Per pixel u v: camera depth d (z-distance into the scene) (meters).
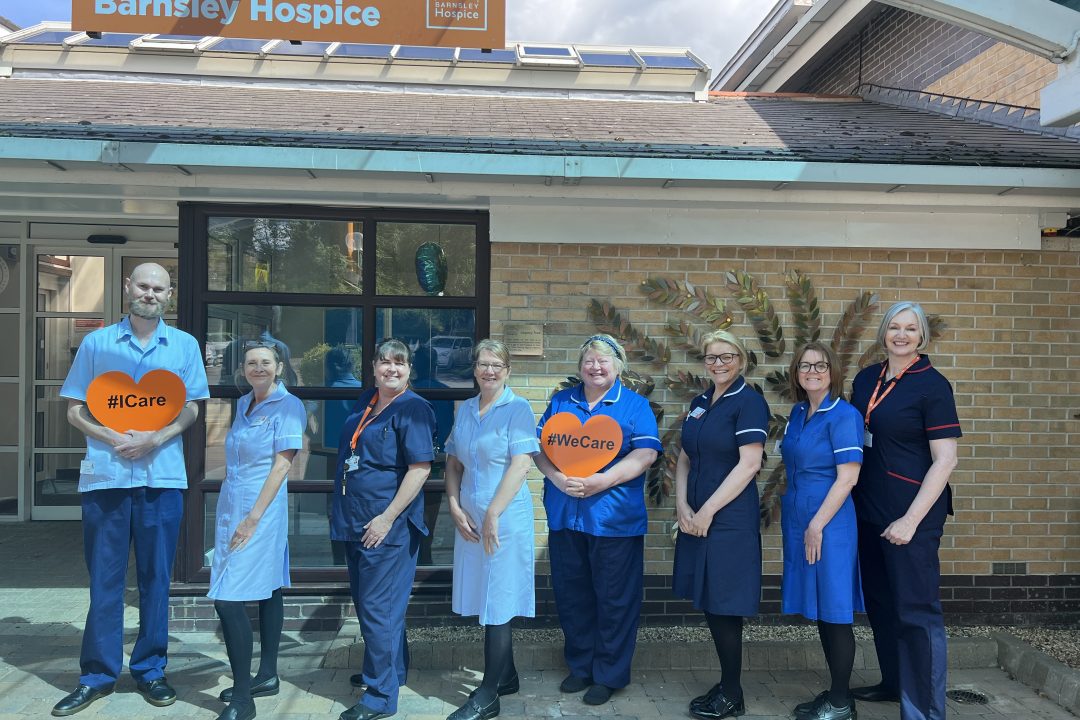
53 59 6.70
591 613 4.41
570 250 5.23
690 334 5.25
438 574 5.22
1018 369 5.30
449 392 5.35
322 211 5.23
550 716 4.09
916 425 3.87
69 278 7.94
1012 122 5.98
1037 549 5.30
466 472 4.14
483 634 5.11
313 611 5.16
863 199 4.96
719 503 3.96
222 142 4.46
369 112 5.73
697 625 5.26
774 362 5.29
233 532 4.00
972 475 5.29
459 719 3.92
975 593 5.29
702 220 5.20
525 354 5.18
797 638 5.09
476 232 5.30
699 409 4.22
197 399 4.42
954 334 5.30
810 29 8.89
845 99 7.74
